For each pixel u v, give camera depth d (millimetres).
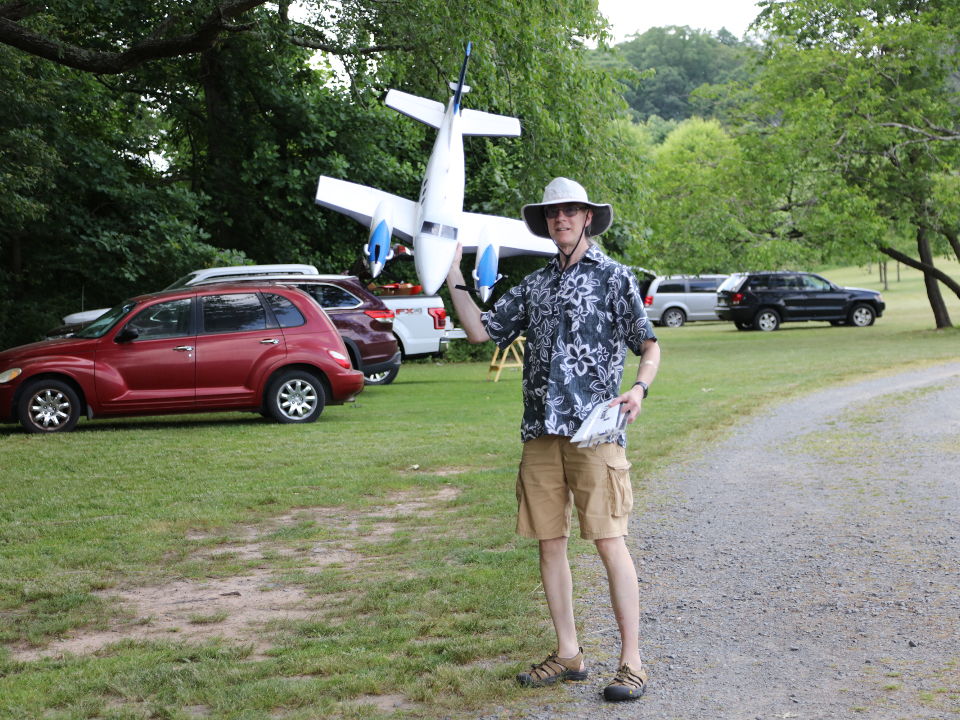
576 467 4215
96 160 20312
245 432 12422
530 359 4332
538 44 20047
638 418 12938
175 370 12766
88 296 22125
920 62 29000
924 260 31109
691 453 10375
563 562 4340
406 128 25141
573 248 4285
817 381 17375
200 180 24156
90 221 20453
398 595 5535
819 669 4332
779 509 7613
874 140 28188
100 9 19984
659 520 7395
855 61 29484
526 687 4230
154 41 12789
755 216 32031
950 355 21438
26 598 5695
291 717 3928
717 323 43000
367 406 15305
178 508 7977
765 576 5832
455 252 4574
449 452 10594
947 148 29172
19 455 10664
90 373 12516
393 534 7156
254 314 13211
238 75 23047
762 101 31859
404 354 20016
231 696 4137
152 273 21000
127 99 23484
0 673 4539
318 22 17672
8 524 7484
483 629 4957
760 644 4691
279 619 5258
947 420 12078
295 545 6918
